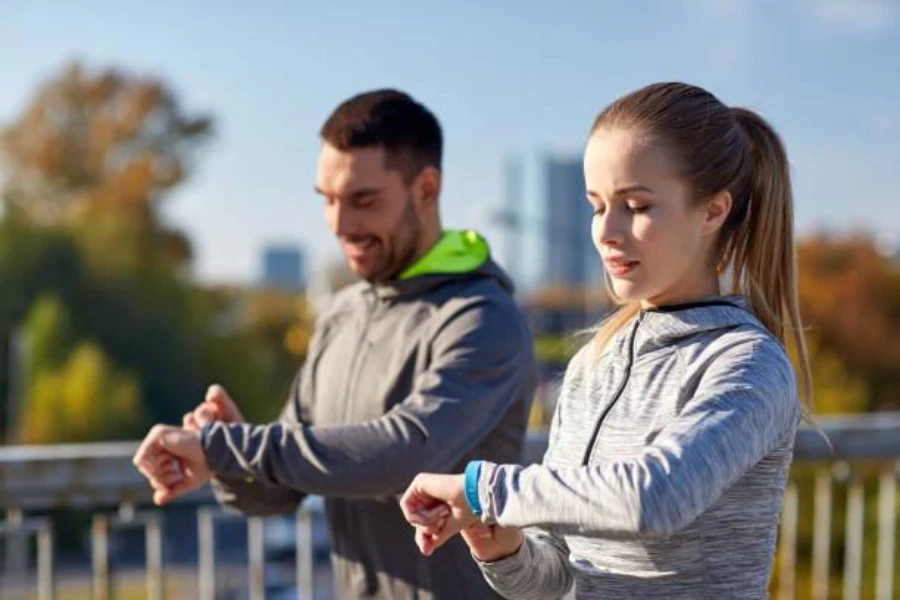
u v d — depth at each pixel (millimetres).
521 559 1724
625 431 1623
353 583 2350
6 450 2854
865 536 6379
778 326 1762
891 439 3439
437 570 2242
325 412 2416
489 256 2389
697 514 1368
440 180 2443
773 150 1756
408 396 2279
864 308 29828
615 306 1913
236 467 2150
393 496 2232
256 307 52375
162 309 44594
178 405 44312
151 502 2938
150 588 2980
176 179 46281
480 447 2266
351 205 2354
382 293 2391
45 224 44188
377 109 2365
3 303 41844
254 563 3158
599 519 1370
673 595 1576
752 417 1459
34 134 45594
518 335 2291
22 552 5145
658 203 1573
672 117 1584
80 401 36438
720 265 1734
